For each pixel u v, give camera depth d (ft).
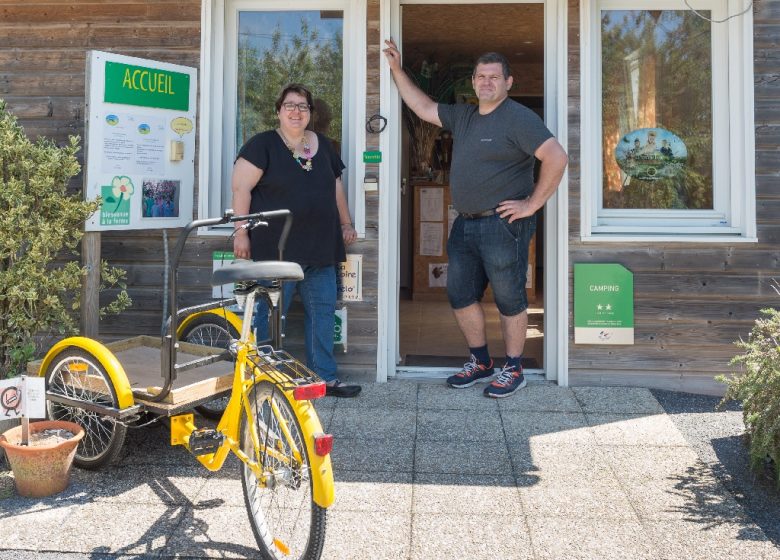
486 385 15.57
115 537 9.66
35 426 11.23
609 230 15.58
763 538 9.68
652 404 14.48
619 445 12.56
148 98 14.80
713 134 15.79
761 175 15.26
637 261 15.43
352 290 15.78
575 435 12.96
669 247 15.37
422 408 14.19
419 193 25.73
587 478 11.37
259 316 13.96
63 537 9.65
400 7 16.10
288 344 16.12
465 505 10.52
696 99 15.88
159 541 9.58
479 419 13.64
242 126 16.52
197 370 12.30
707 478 11.39
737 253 15.30
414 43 25.88
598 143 15.81
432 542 9.57
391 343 16.20
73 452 10.93
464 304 15.25
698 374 15.46
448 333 20.71
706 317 15.40
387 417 13.70
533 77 29.60
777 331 11.86
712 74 15.75
